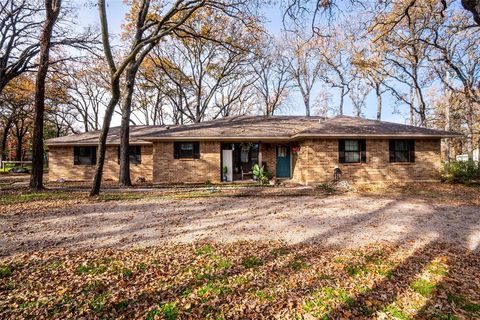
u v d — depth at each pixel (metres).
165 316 3.12
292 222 7.18
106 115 11.02
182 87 30.78
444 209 8.73
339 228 6.61
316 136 14.77
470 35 17.64
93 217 7.73
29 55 16.36
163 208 8.96
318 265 4.46
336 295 3.56
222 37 20.67
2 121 34.06
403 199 10.52
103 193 12.00
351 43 22.94
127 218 7.62
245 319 3.08
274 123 19.19
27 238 5.86
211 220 7.41
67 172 19.53
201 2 11.69
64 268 4.34
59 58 16.22
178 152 16.77
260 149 17.00
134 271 4.22
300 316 3.13
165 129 19.38
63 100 23.72
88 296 3.51
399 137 15.42
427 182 15.38
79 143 18.97
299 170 16.44
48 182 18.03
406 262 4.57
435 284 3.82
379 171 15.52
